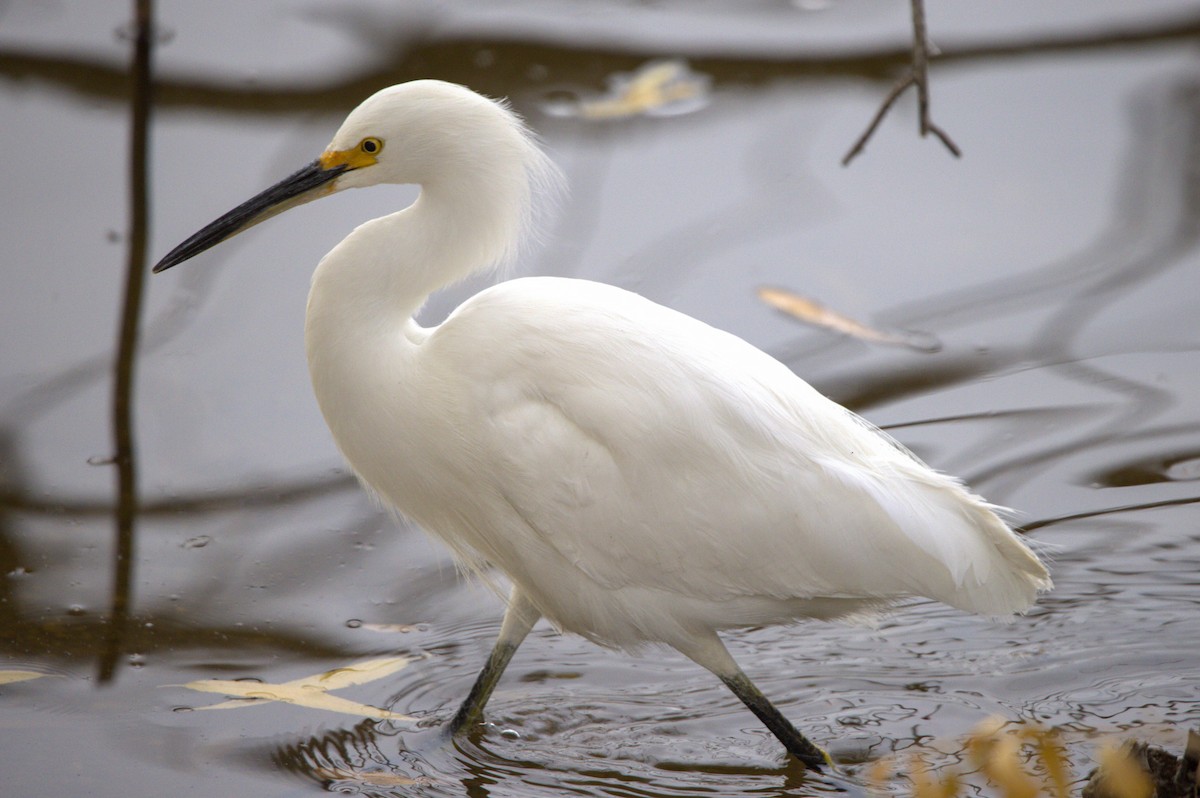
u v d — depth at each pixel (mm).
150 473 10859
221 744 8086
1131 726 8117
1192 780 6805
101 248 13500
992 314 12703
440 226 7836
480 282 13203
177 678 8750
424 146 7723
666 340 7711
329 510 10609
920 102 8164
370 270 7734
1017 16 17516
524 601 8414
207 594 9625
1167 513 10203
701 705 8656
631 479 7492
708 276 13180
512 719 8461
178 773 7789
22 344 12289
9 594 9500
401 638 9297
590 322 7676
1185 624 9102
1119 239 13664
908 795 7598
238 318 12719
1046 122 15523
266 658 9008
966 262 13430
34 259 13344
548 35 17188
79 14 17375
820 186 14578
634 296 8070
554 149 15008
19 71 16250
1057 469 10719
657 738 8281
